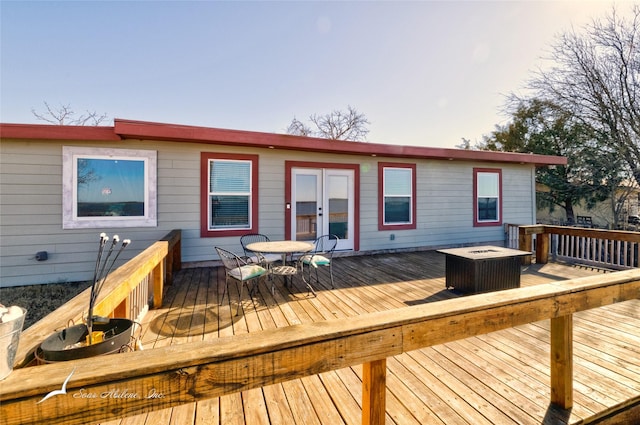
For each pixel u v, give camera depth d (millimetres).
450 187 8008
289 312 3527
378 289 4457
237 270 3881
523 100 14227
